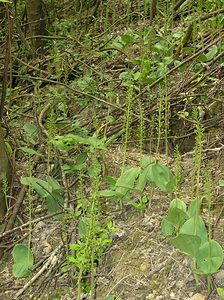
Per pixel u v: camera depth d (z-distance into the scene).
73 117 1.50
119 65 1.78
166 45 1.54
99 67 1.79
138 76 1.38
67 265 1.04
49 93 1.72
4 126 1.44
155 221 1.07
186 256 0.96
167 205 1.11
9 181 1.23
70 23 2.29
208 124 1.34
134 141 1.25
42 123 1.53
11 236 1.19
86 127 1.48
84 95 1.53
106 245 1.05
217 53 1.43
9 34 1.21
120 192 1.04
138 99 1.39
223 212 1.04
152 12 1.89
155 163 1.03
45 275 1.05
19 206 1.20
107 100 1.52
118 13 2.30
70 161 1.34
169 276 0.94
